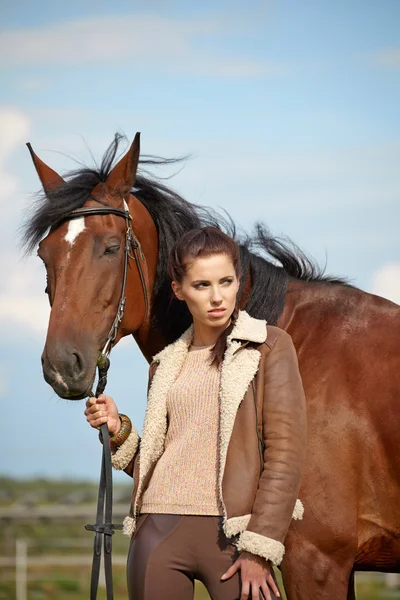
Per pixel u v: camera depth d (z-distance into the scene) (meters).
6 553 18.84
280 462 3.61
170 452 3.81
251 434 3.67
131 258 4.97
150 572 3.65
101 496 3.98
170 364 4.00
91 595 3.82
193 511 3.67
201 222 5.38
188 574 3.69
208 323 3.89
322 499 4.66
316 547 4.64
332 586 4.63
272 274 5.19
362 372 4.82
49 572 16.80
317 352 4.93
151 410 3.93
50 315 4.59
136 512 3.88
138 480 3.92
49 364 4.44
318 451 4.71
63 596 14.70
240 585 3.57
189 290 3.88
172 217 5.21
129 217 4.94
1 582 15.82
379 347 4.89
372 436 4.75
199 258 3.83
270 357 3.79
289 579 4.64
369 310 5.05
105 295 4.71
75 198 4.81
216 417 3.75
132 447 4.12
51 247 4.73
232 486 3.59
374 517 4.77
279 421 3.67
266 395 3.73
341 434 4.74
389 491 4.74
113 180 4.93
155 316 5.22
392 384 4.79
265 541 3.48
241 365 3.73
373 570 5.04
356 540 4.70
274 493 3.55
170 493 3.73
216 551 3.61
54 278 4.68
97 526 3.90
